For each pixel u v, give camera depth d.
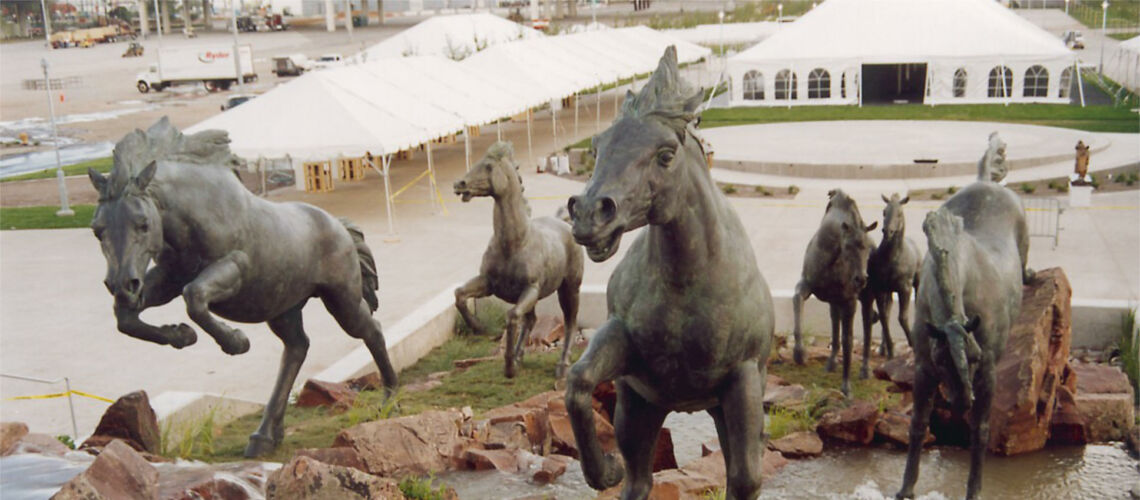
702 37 65.06
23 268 19.95
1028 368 9.14
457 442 8.70
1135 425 9.83
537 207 24.62
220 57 56.97
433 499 7.19
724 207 5.00
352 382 12.05
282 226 8.79
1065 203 23.08
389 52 43.16
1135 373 11.73
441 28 44.59
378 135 21.89
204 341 14.74
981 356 7.62
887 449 9.37
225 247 8.16
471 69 31.14
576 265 12.51
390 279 18.33
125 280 7.35
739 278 4.90
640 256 5.02
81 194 28.98
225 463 8.20
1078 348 13.28
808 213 23.03
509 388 11.68
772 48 43.19
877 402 10.16
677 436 10.08
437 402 11.18
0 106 52.62
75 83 63.12
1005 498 8.23
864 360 11.41
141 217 7.45
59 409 11.91
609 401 10.52
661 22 72.19
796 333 11.49
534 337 14.29
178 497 6.50
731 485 5.05
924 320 7.62
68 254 21.19
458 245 20.91
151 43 94.25
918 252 11.41
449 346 14.20
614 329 4.97
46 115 48.47
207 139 8.25
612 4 130.12
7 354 14.38
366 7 113.25
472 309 15.39
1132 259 17.70
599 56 40.00
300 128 21.95
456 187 10.98
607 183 4.39
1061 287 9.95
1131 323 12.81
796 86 42.94
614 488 7.89
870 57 41.47
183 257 8.10
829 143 32.31
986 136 32.56
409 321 14.23
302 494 6.25
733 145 32.62
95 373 13.41
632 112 4.61
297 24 118.12
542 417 9.55
